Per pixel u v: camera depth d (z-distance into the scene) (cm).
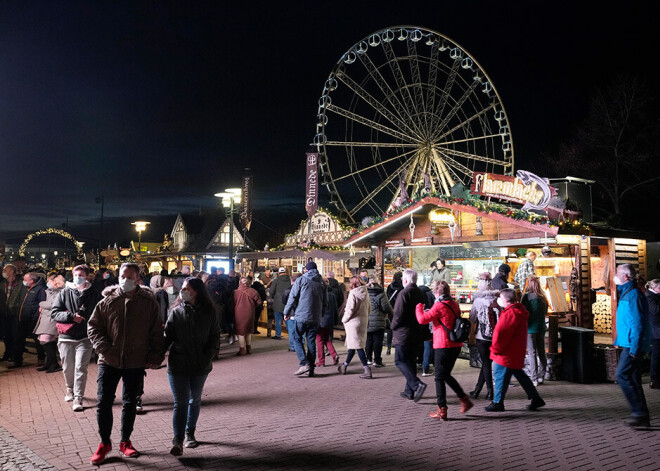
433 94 2600
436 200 1384
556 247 1308
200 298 577
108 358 552
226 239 4453
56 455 561
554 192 1204
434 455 566
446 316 713
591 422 693
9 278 1186
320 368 1089
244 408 764
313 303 998
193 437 589
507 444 603
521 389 900
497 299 814
